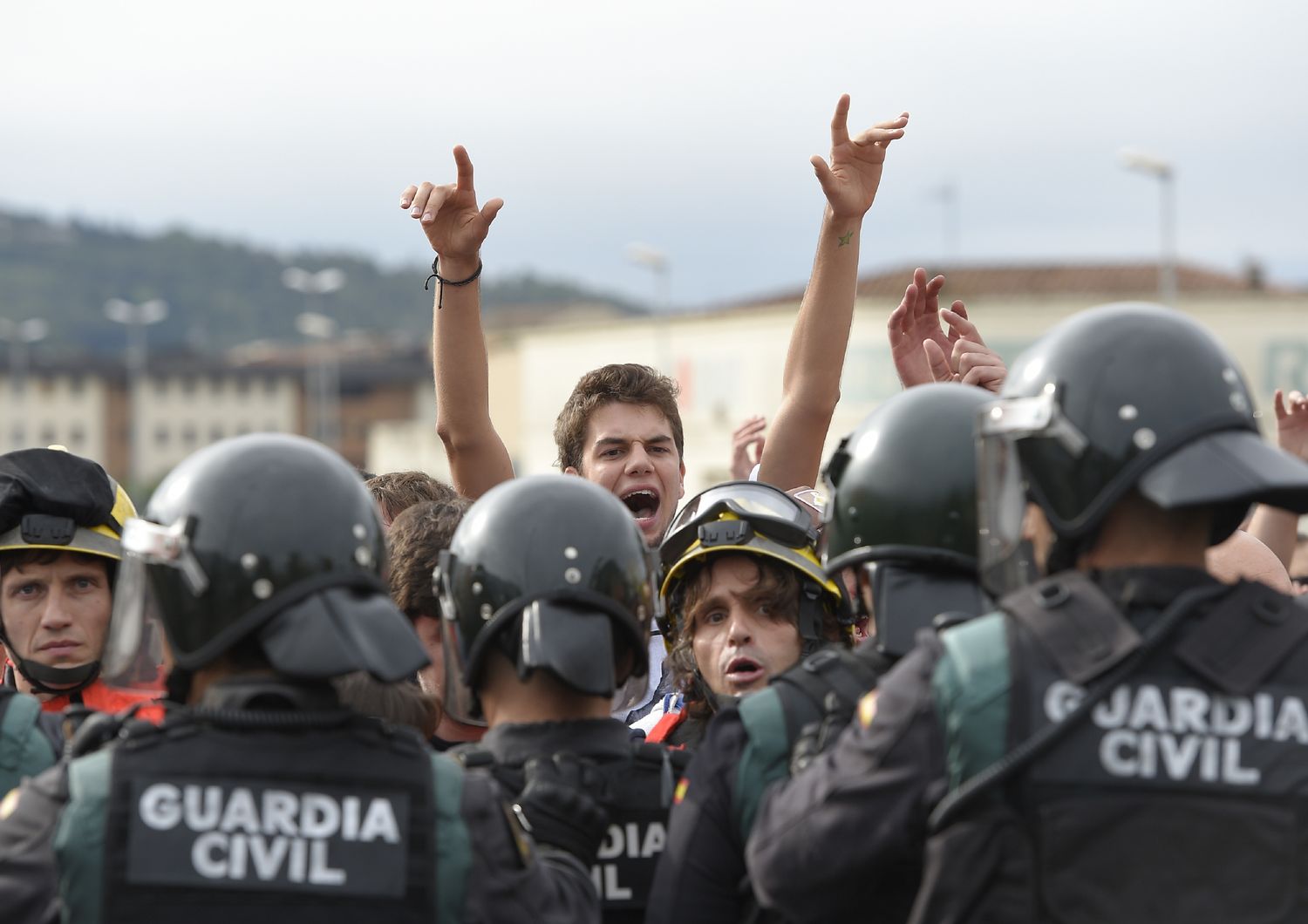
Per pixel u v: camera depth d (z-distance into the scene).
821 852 8.54
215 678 8.91
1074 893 7.92
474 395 14.69
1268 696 8.16
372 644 8.71
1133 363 8.61
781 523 11.70
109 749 8.58
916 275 14.63
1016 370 9.08
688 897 9.62
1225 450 8.45
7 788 10.44
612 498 10.38
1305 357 131.88
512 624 9.81
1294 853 7.93
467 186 14.38
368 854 8.39
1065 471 8.59
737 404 144.50
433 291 14.79
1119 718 8.09
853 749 8.63
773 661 11.73
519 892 8.75
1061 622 8.27
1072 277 143.88
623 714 14.81
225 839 8.31
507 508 10.09
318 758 8.52
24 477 12.68
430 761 8.77
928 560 9.87
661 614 12.48
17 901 8.51
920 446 10.00
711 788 9.73
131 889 8.20
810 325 14.76
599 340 160.62
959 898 8.05
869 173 14.85
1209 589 8.42
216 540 8.77
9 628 12.86
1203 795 7.98
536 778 9.59
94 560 12.91
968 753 8.13
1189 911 7.86
